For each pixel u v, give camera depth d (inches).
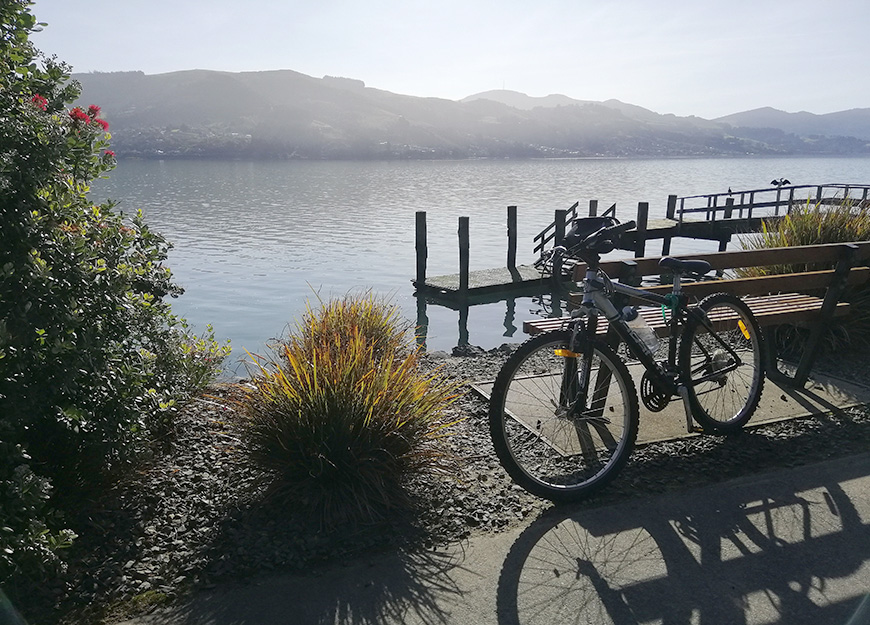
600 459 149.9
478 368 240.7
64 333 116.3
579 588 107.2
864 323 234.8
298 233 1042.7
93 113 146.6
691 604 103.4
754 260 180.7
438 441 147.9
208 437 160.7
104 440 124.3
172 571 109.9
